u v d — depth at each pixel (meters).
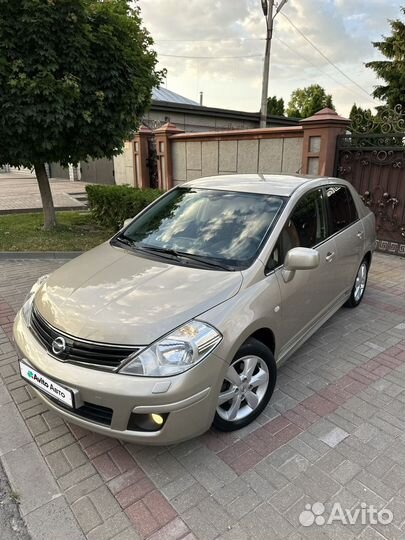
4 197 14.74
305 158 7.58
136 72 6.99
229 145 9.23
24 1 5.68
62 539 2.00
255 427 2.76
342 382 3.29
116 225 8.55
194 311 2.36
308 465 2.44
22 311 2.88
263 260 2.80
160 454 2.52
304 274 3.15
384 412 2.93
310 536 2.01
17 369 3.45
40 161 7.02
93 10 6.39
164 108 15.84
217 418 2.53
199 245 3.07
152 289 2.56
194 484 2.30
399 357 3.69
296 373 3.41
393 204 6.93
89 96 6.49
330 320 4.44
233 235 3.06
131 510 2.15
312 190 3.57
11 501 2.22
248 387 2.67
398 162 6.68
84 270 2.96
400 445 2.61
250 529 2.05
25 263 6.55
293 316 3.08
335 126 7.18
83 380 2.19
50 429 2.74
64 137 6.79
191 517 2.11
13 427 2.76
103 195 8.77
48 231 8.30
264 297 2.67
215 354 2.27
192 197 3.62
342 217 4.08
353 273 4.36
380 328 4.26
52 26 5.95
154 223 3.54
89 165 20.02
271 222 3.05
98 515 2.12
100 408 2.24
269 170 8.55
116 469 2.41
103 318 2.33
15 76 5.90
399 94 24.44
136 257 3.08
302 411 2.93
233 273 2.71
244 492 2.25
